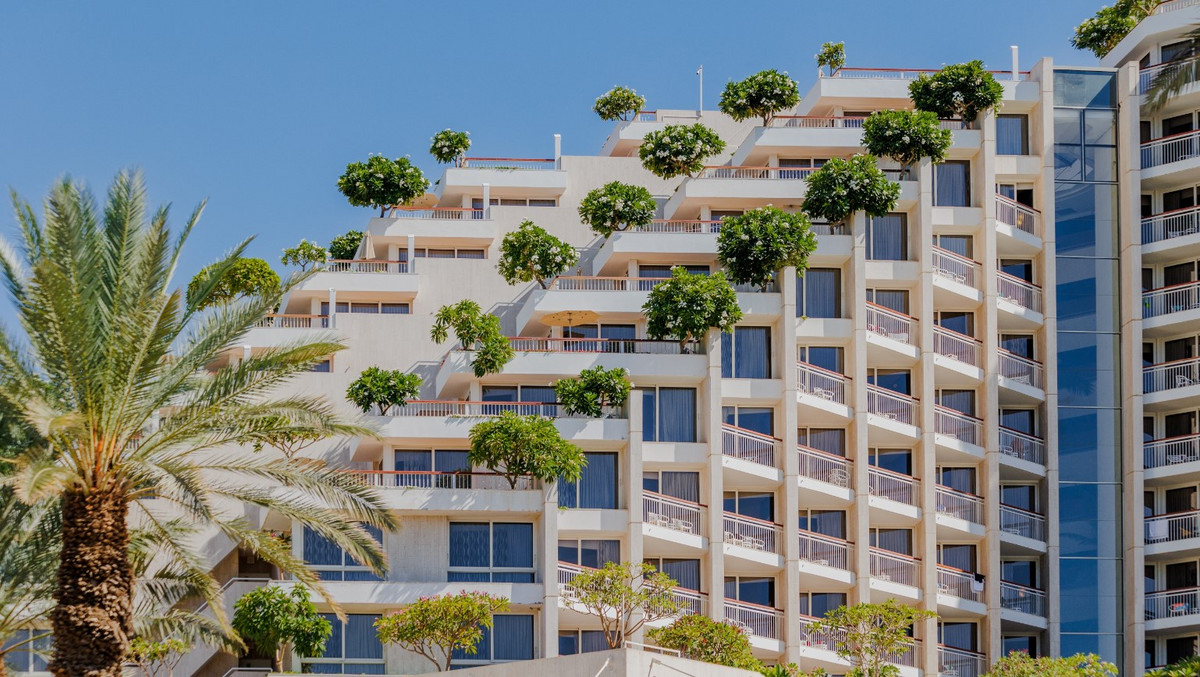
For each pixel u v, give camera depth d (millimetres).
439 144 73625
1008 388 61094
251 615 48250
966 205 62906
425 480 53750
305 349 32812
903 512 58406
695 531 55500
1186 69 41094
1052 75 63781
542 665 35250
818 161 66250
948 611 58688
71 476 29625
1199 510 60562
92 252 31359
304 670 50719
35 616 34375
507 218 69500
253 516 54562
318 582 33594
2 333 31016
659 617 51500
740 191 63656
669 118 74875
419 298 66000
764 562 55938
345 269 66250
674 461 55938
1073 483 61250
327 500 33594
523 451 52094
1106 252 62875
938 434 59406
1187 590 59969
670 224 63156
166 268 31672
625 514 54125
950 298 61375
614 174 72375
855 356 58438
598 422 54625
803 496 57750
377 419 54656
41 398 30562
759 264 57750
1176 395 61250
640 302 59688
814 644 56156
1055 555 60344
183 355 32344
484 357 56750
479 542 53062
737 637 49031
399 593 50906
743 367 58000
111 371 30844
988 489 59938
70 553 30891
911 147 60656
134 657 45625
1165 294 62500
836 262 59688
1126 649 59875
